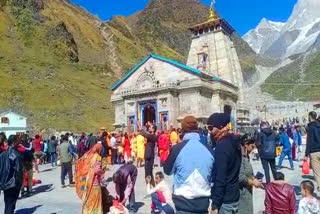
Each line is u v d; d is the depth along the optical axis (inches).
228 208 246.4
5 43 3855.8
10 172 424.5
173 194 237.1
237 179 250.4
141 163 1005.2
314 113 491.5
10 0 4485.7
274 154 565.3
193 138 242.1
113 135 1114.7
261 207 471.5
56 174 916.6
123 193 451.5
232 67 2383.1
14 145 438.3
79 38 5270.7
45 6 5123.0
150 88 1713.8
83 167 388.8
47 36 4360.2
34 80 3368.6
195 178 227.1
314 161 488.4
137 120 1754.4
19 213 496.1
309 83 4719.5
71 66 4220.0
